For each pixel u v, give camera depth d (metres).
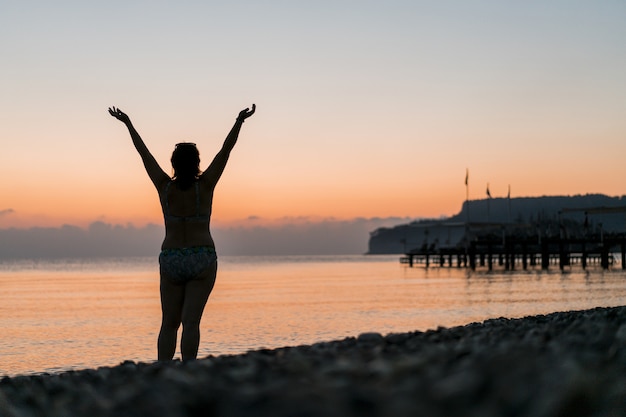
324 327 39.28
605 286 76.25
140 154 8.31
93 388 5.29
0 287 103.62
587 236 123.88
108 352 29.78
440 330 7.29
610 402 3.01
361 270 179.50
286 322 42.56
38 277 158.38
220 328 38.62
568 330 5.74
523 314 45.75
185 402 3.72
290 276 139.00
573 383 3.07
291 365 4.54
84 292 87.81
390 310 51.59
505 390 3.14
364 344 5.93
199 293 7.94
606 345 4.57
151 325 43.50
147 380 4.97
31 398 5.45
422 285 89.62
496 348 4.60
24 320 48.00
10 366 25.16
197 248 7.89
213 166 8.09
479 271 126.56
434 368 3.85
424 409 2.99
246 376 4.34
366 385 3.58
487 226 152.88
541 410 2.91
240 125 8.14
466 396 3.12
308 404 3.23
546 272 114.94
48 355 28.78
